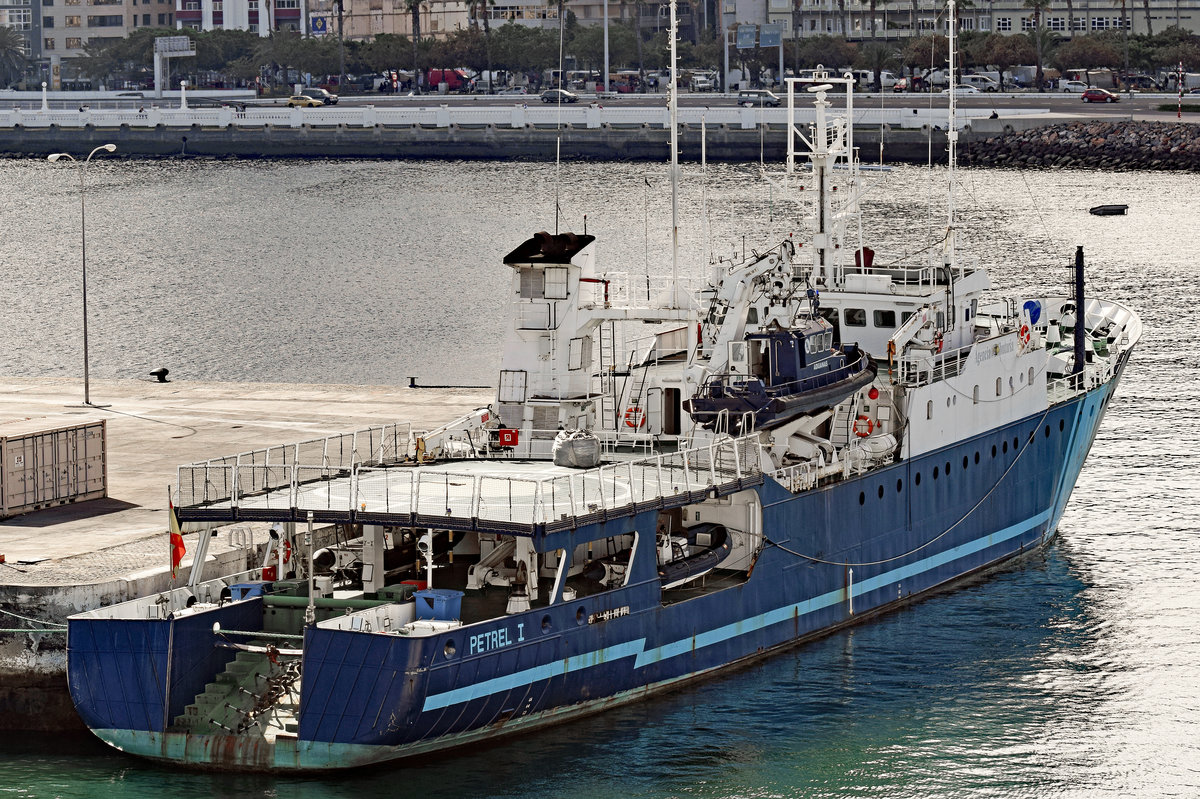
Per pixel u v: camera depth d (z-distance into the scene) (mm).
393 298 157375
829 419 61906
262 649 47094
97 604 53062
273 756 46625
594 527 49125
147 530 63438
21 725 53188
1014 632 60656
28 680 52875
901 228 190000
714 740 50781
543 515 48156
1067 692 55281
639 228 187375
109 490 70688
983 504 67062
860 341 65625
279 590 50469
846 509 59375
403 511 48875
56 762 49625
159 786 47156
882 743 51062
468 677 46656
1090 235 187000
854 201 68688
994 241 182250
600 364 62000
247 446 78875
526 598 49188
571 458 55375
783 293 59781
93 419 86375
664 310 58375
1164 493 80875
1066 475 73062
